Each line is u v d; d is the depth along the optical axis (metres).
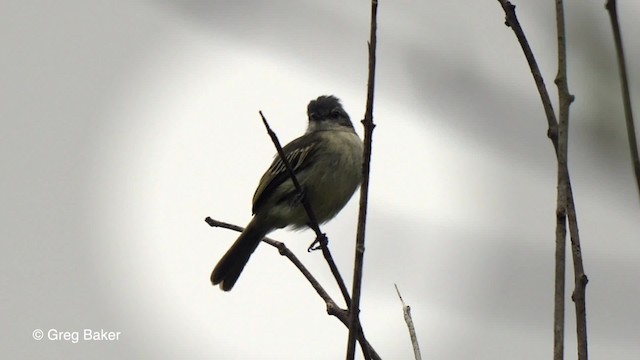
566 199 5.93
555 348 5.75
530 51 6.17
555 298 5.85
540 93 6.08
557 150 5.98
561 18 6.11
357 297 6.83
